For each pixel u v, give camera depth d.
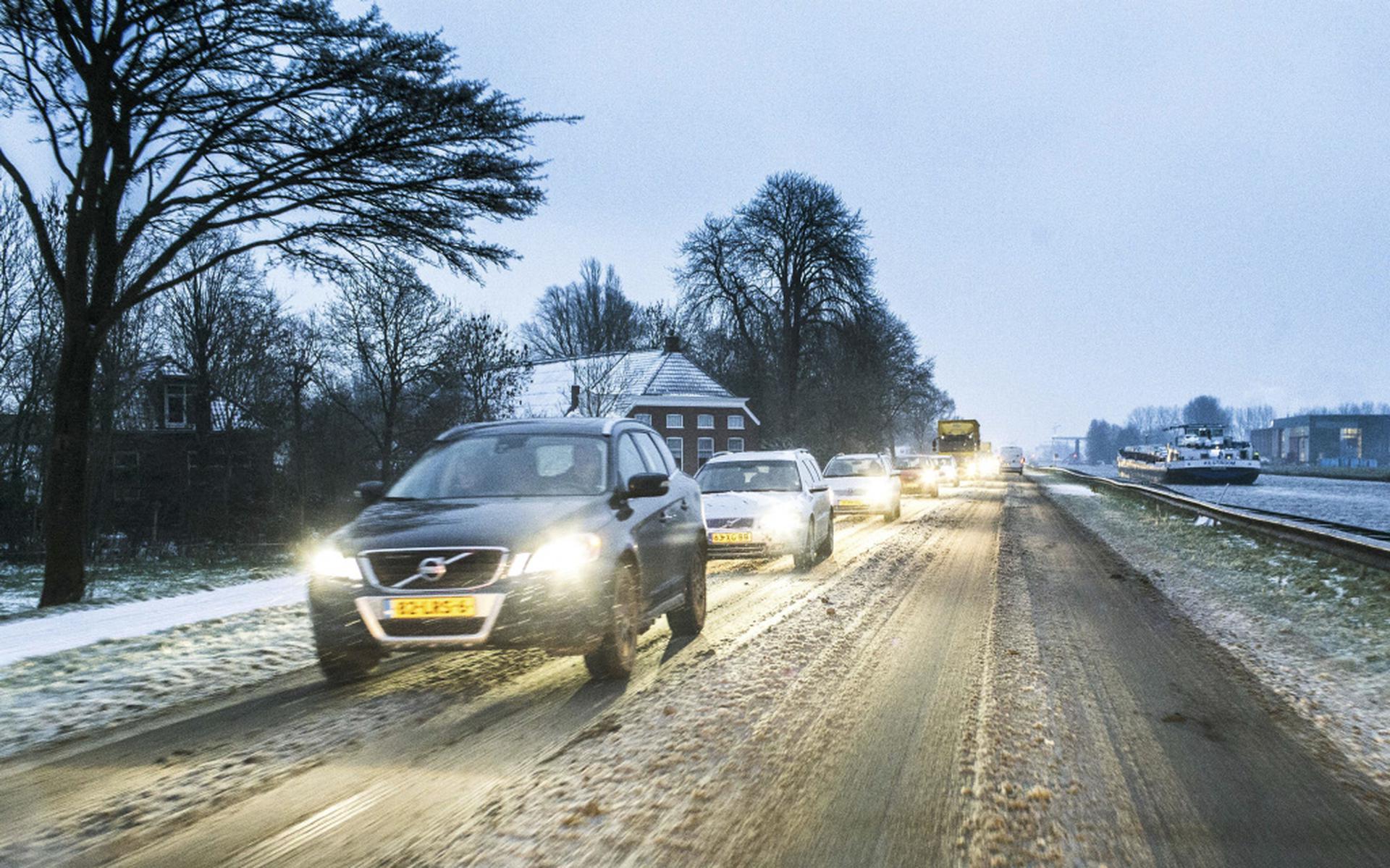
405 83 12.92
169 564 22.23
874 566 13.39
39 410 27.50
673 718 5.48
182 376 34.25
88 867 3.44
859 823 3.89
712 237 55.16
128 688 6.37
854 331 54.94
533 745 4.95
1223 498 36.00
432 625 5.85
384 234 14.36
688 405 57.53
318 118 13.32
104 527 29.78
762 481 13.73
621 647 6.40
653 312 60.25
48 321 27.47
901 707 5.74
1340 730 5.35
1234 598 10.69
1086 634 8.20
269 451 34.06
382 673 6.78
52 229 26.39
